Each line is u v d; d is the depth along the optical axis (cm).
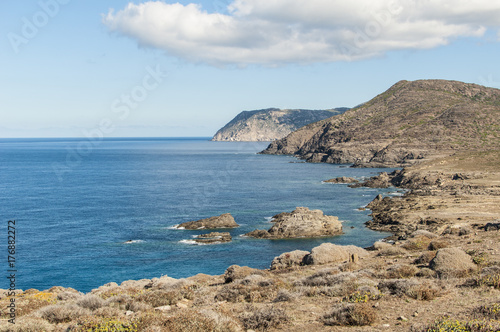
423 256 2238
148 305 1598
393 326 1209
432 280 1742
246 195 9938
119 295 1753
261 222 6931
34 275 4409
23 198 9519
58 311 1460
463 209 6312
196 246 5516
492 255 2194
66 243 5659
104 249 5381
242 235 6084
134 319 1259
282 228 6056
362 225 6550
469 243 2717
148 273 4434
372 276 1967
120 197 9712
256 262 4781
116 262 4831
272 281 1922
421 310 1335
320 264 2748
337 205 8431
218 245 5553
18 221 7031
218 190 10838
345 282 1750
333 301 1562
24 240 5800
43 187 11538
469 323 1088
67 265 4731
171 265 4700
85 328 1232
